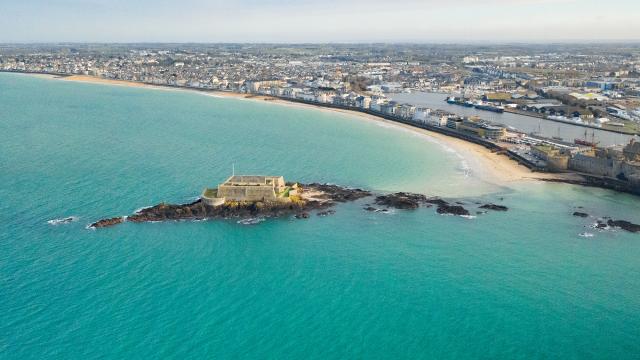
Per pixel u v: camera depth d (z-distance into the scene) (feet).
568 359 404.16
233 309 452.76
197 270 516.73
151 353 394.93
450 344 417.90
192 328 424.87
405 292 488.85
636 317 456.04
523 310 463.42
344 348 409.49
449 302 474.08
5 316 429.38
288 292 482.69
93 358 387.55
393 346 412.98
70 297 459.32
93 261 526.57
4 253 536.01
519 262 550.36
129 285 482.69
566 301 479.00
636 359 405.80
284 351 403.13
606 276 523.29
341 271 524.52
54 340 404.36
